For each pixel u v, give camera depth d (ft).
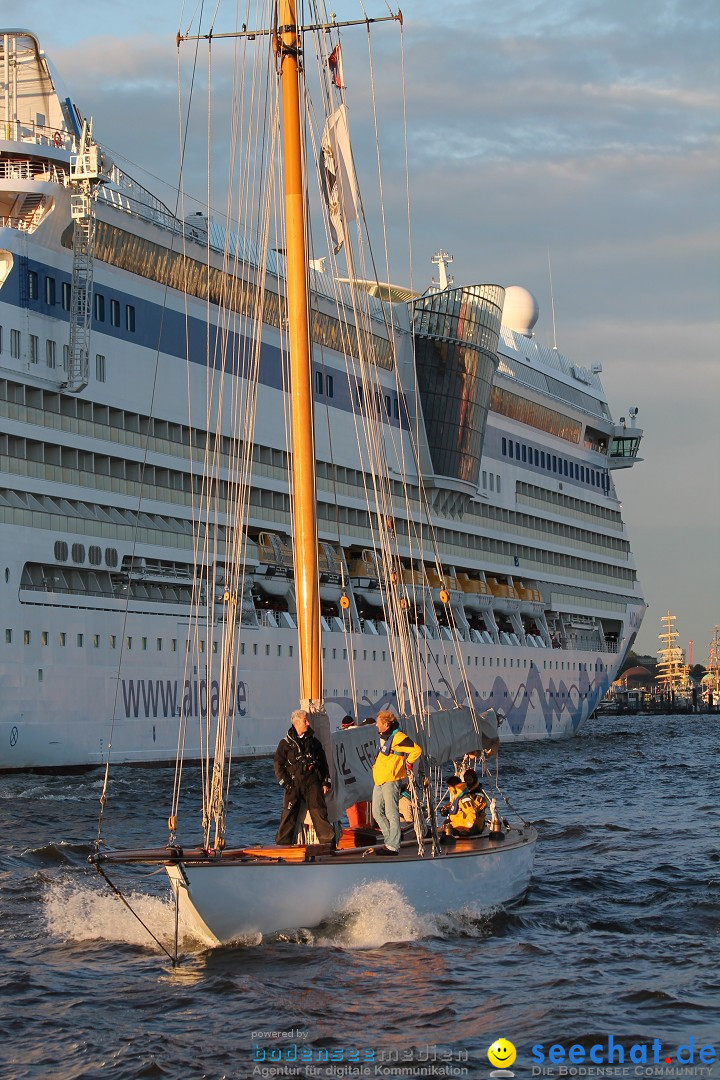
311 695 121.80
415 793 123.44
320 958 111.96
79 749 293.02
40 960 115.03
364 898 116.47
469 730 149.18
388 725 121.19
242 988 104.53
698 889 149.59
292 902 113.09
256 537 376.89
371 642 406.41
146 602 317.83
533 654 515.50
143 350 331.57
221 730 131.13
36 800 239.71
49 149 303.48
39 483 294.87
